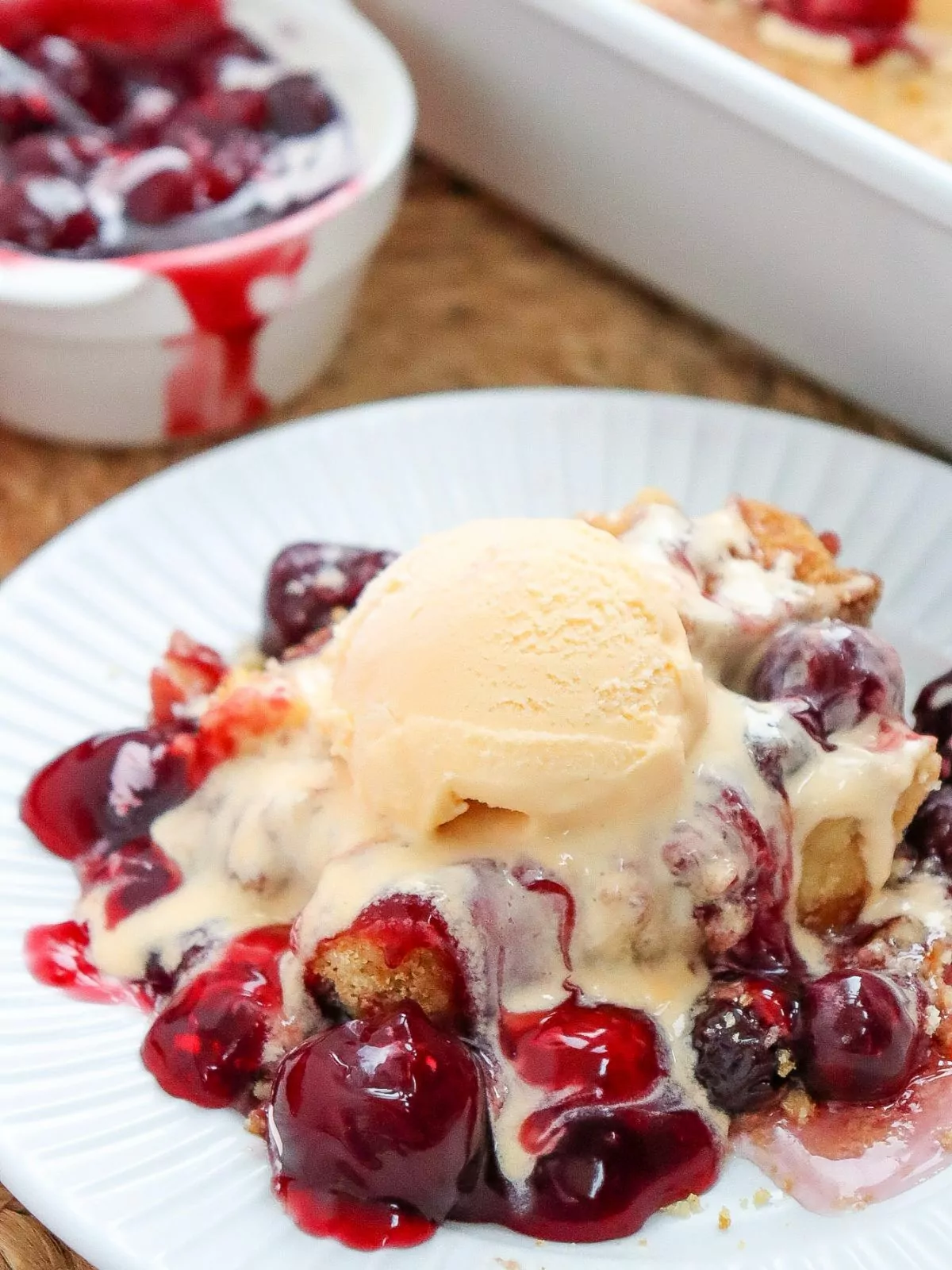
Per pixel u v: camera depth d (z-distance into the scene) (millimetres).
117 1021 382
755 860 376
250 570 443
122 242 456
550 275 510
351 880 373
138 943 389
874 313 443
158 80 493
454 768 369
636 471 454
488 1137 364
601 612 376
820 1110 373
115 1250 350
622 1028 370
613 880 372
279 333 463
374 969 371
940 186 414
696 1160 364
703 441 455
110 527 443
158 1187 359
